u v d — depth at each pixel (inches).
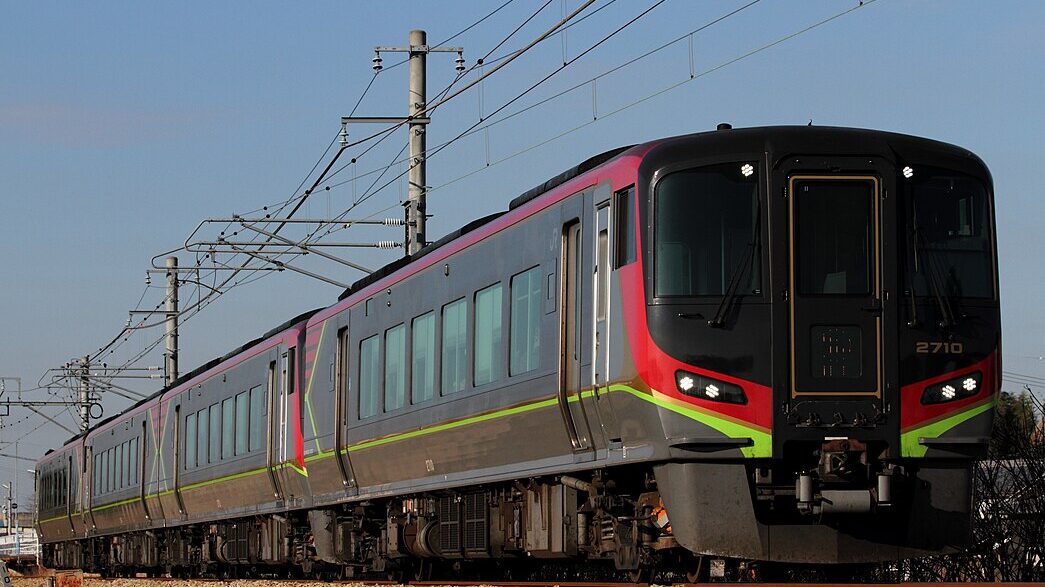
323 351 1327.5
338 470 1282.0
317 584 1286.9
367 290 1210.6
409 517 1143.0
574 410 815.7
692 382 707.4
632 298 736.3
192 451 1823.3
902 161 731.4
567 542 865.5
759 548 706.8
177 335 2432.3
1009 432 895.1
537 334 861.2
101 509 2442.2
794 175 721.0
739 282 713.6
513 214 913.5
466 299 984.9
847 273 717.3
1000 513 880.3
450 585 1034.7
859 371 709.9
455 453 1011.3
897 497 720.3
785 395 703.7
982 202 744.3
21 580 2354.8
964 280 732.0
